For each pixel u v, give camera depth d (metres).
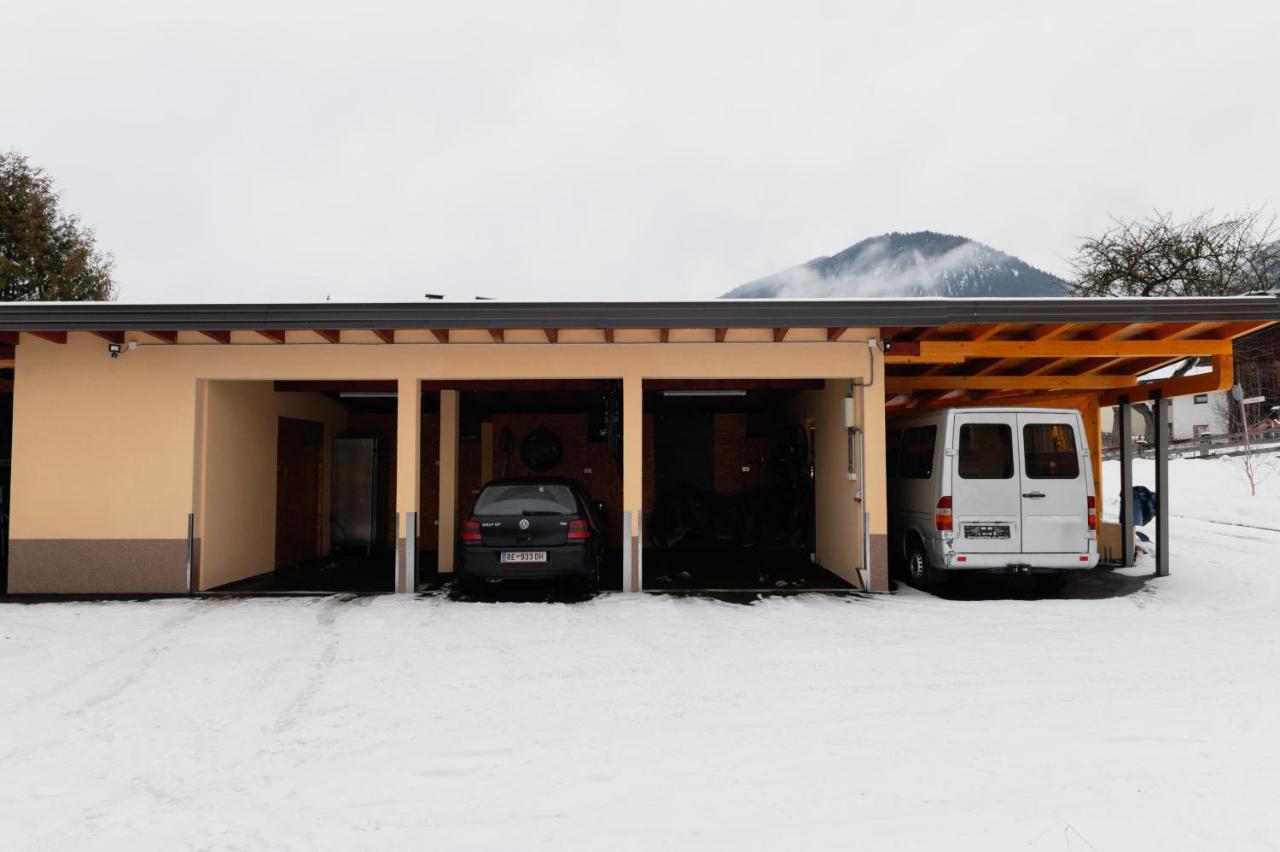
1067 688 5.34
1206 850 3.05
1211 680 5.51
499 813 3.51
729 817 3.42
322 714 4.94
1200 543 13.62
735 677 5.67
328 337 8.95
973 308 8.11
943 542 8.72
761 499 13.61
